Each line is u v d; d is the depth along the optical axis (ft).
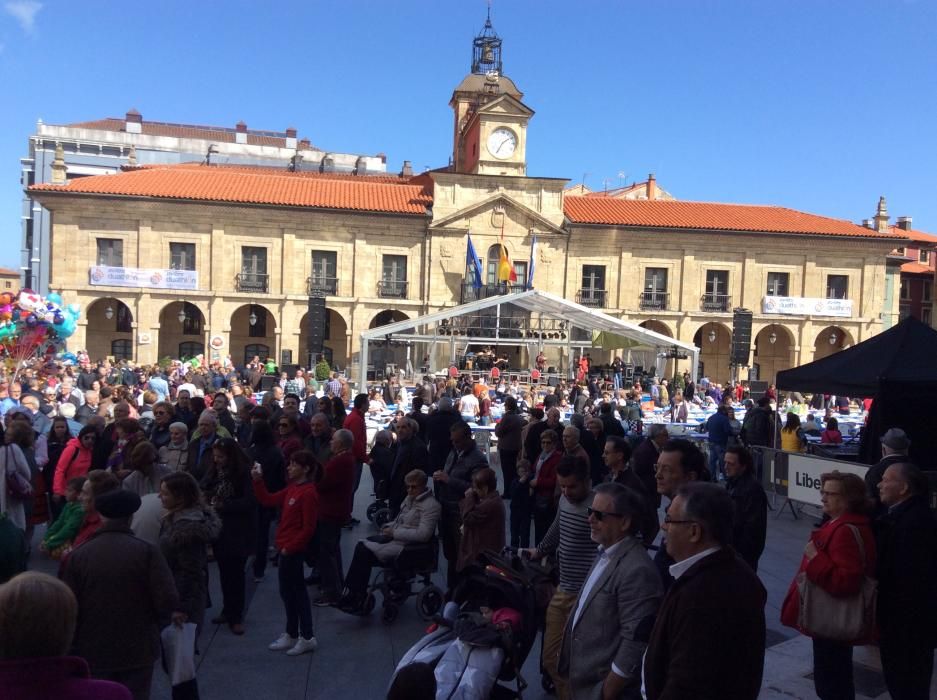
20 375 74.18
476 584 19.74
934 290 196.54
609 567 14.58
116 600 15.61
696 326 154.81
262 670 22.35
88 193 134.10
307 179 156.04
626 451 24.49
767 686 21.01
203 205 139.54
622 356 140.05
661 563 18.35
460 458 31.65
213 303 140.56
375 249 146.61
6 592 8.62
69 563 15.85
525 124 153.58
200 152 240.12
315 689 21.15
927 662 17.88
